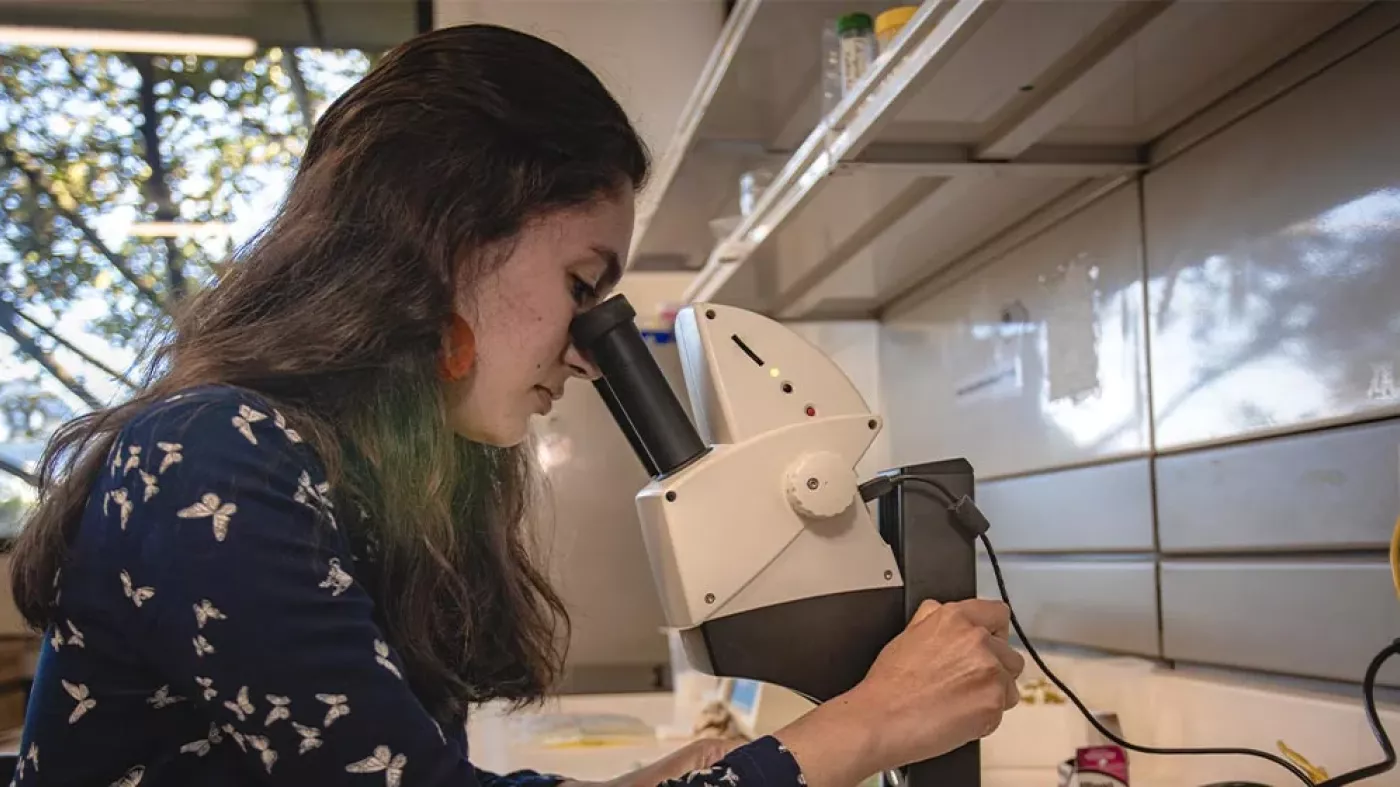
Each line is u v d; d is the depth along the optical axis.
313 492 0.73
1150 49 1.15
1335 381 1.16
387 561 0.85
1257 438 1.29
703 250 2.50
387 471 0.82
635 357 0.90
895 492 0.97
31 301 3.17
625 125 0.89
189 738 0.75
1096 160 1.49
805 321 2.64
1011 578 1.96
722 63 1.43
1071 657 1.70
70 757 0.74
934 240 1.99
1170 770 1.34
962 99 1.24
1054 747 1.40
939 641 0.88
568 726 2.12
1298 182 1.21
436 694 0.89
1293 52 1.20
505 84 0.83
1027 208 1.78
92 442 0.79
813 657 0.91
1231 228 1.33
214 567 0.67
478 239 0.82
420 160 0.82
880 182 1.55
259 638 0.66
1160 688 1.41
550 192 0.83
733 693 1.88
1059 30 1.06
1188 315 1.42
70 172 3.28
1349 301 1.13
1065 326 1.74
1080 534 1.71
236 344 0.80
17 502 2.79
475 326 0.84
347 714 0.67
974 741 0.94
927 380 2.34
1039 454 1.84
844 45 1.32
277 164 3.25
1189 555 1.43
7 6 3.15
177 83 3.33
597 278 0.88
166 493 0.69
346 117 0.86
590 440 2.86
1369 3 1.09
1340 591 1.16
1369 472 1.11
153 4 3.21
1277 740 1.21
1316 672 1.20
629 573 2.84
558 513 2.83
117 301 3.23
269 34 3.29
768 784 0.74
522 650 1.13
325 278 0.82
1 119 3.23
